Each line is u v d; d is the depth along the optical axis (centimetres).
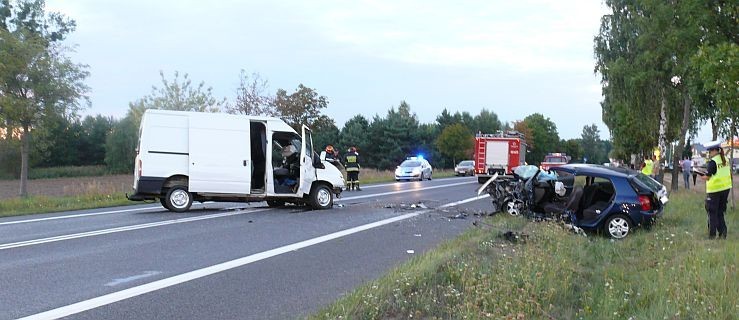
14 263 782
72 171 6131
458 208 1580
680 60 1962
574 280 692
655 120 2730
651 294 603
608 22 2941
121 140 6412
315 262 816
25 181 2214
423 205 1667
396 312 550
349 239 1025
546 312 547
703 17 1430
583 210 1149
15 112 2056
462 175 4578
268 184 1479
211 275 725
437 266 714
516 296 576
